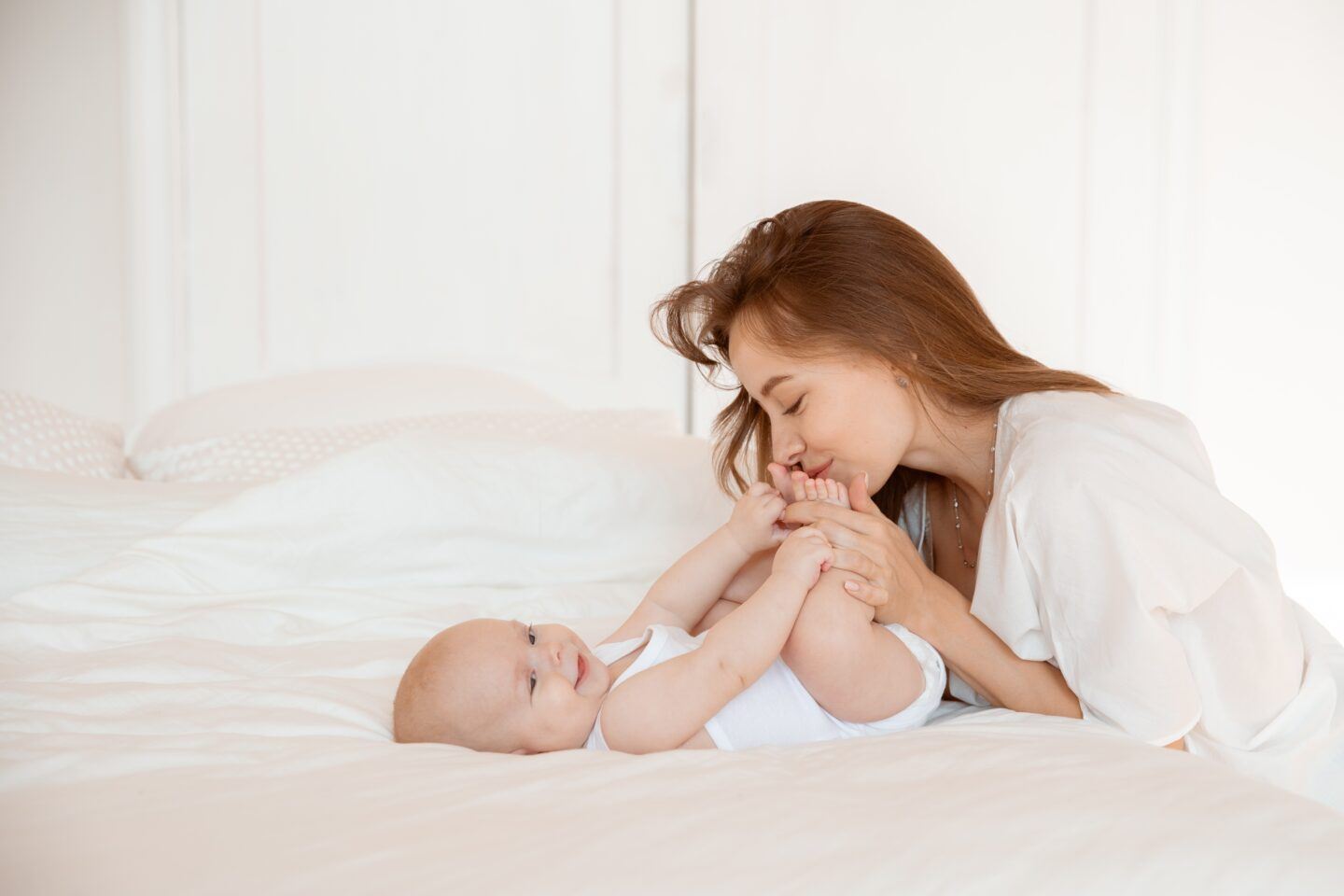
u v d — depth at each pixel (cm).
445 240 286
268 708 113
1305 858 73
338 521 161
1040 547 117
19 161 258
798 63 297
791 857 73
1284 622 122
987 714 117
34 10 257
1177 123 296
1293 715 121
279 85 273
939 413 133
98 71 262
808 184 298
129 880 70
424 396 239
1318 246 300
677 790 86
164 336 269
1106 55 296
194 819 80
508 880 69
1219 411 301
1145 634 111
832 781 89
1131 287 299
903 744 100
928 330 129
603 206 295
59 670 121
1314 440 303
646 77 294
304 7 274
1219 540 119
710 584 135
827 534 120
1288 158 298
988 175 298
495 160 288
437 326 287
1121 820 78
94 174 264
